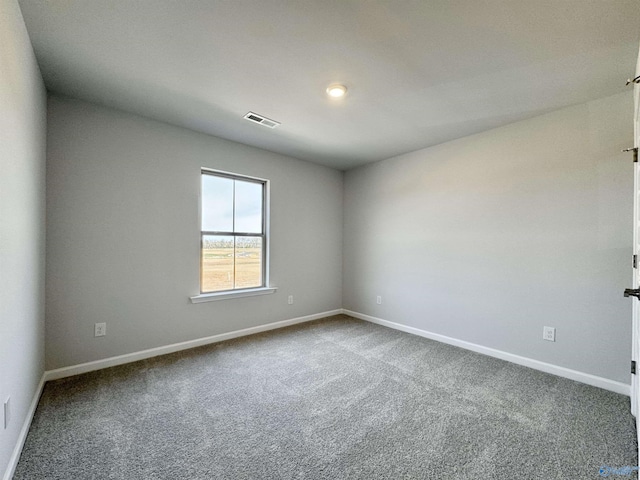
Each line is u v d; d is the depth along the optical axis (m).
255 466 1.45
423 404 2.03
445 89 2.22
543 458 1.52
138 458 1.50
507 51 1.78
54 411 1.88
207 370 2.54
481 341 3.00
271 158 3.75
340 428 1.76
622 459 1.51
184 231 3.01
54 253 2.31
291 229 3.99
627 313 2.19
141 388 2.21
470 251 3.10
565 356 2.47
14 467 1.40
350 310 4.52
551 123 2.56
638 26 1.54
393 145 3.46
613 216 2.25
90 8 1.46
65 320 2.37
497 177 2.90
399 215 3.83
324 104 2.47
